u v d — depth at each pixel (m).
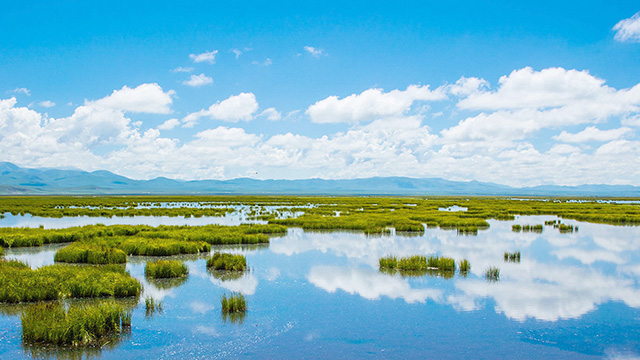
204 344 12.37
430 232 37.41
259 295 17.16
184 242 26.94
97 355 11.52
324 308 15.63
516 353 12.02
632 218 49.94
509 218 54.00
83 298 16.28
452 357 11.71
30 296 15.62
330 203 105.25
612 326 14.03
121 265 21.95
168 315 14.70
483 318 14.72
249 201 122.75
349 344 12.52
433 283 19.11
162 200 132.75
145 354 11.64
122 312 13.60
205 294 17.19
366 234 35.53
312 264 22.92
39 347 11.90
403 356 11.75
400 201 122.19
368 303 16.22
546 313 15.24
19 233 30.77
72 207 79.69
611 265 23.34
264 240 30.22
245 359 11.47
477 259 24.73
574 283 19.30
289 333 13.29
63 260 22.83
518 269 22.11
